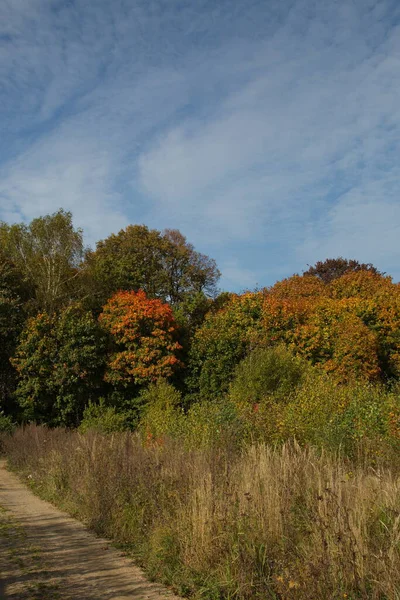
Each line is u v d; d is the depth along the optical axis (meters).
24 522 8.84
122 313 29.28
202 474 7.91
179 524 6.98
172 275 41.72
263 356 20.66
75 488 10.47
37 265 34.34
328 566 4.80
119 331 28.58
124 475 9.38
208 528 6.34
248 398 18.97
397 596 4.43
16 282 32.00
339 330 27.72
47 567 6.23
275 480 7.05
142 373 27.72
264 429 11.69
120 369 28.25
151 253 40.78
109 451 11.61
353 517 5.74
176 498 7.78
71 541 7.66
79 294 34.44
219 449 10.09
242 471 7.79
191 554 6.14
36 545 7.24
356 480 7.10
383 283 38.84
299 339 28.77
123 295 30.78
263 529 6.04
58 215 36.06
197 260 43.47
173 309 34.34
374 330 29.25
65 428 23.80
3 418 24.47
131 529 7.89
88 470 10.52
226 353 28.39
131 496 8.68
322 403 13.41
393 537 5.22
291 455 8.74
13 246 35.44
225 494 6.86
